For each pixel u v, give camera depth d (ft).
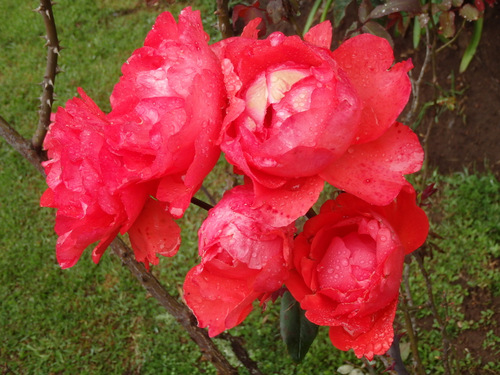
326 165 1.05
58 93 5.91
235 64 1.11
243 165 1.03
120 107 1.12
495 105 4.53
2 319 4.45
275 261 1.07
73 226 1.12
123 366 4.11
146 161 1.10
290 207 1.05
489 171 4.42
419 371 2.14
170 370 4.03
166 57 1.12
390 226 1.12
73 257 1.17
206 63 1.08
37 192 5.27
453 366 3.61
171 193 1.10
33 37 6.71
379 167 1.09
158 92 1.09
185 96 1.06
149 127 1.06
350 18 4.89
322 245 1.16
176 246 1.20
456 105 4.61
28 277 4.68
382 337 1.12
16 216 5.09
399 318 3.61
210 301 1.16
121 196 1.08
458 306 3.93
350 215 1.16
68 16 6.77
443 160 4.55
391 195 1.06
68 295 4.54
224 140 1.05
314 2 5.22
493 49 4.58
